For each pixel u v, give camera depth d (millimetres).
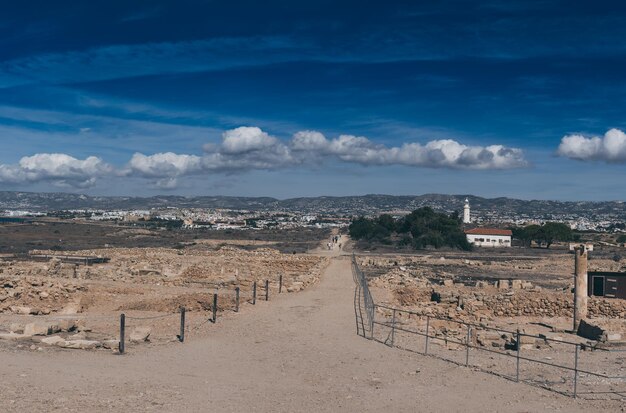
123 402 17906
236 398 19484
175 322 34406
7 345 25594
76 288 43438
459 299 44906
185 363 24547
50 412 16297
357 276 58500
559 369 26500
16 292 41406
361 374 23594
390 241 148250
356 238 159250
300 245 142125
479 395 21219
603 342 33156
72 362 23078
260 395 20078
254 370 23938
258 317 36188
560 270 86000
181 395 19297
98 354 25172
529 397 21297
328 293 47750
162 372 22562
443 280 61438
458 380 23188
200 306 39875
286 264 70438
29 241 141500
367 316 35750
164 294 43094
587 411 19875
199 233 199625
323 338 30578
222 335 31047
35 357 23453
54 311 39406
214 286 49156
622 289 46594
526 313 44500
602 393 22312
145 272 57250
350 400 19906
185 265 62438
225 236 184000
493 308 44500
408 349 28703
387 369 24547
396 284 53312
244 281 50500
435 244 136875
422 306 43844
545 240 159375
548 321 42312
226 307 39781
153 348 27281
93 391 18859
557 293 45719
